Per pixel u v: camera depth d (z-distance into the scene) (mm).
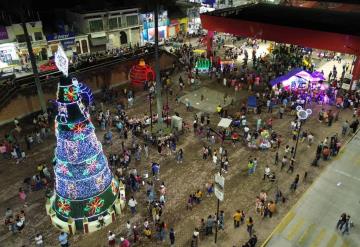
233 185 23375
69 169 18047
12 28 45062
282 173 24562
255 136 28594
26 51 46375
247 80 39719
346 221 19156
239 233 19469
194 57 48406
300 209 21234
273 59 46812
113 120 31047
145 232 18828
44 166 23656
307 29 38094
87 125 17812
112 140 28578
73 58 48219
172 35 62031
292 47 49688
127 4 57281
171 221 20344
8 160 26172
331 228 19859
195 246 18312
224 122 25578
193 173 24641
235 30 43750
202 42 56281
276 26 39938
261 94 37219
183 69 44938
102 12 52188
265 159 26156
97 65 38281
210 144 28078
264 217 20562
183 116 32781
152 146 27859
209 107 34625
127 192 22719
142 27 57344
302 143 28109
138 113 33219
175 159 26219
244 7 54594
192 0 66750
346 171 24875
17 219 19344
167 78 40094
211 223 18938
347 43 35531
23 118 32531
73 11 52938
